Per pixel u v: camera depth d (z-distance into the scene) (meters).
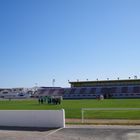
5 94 141.12
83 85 139.75
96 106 49.00
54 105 56.62
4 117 23.73
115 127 20.52
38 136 17.73
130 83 134.00
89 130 19.34
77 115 32.62
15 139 16.77
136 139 15.68
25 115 23.12
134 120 25.91
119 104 53.59
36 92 138.00
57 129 20.62
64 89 129.62
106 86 126.88
